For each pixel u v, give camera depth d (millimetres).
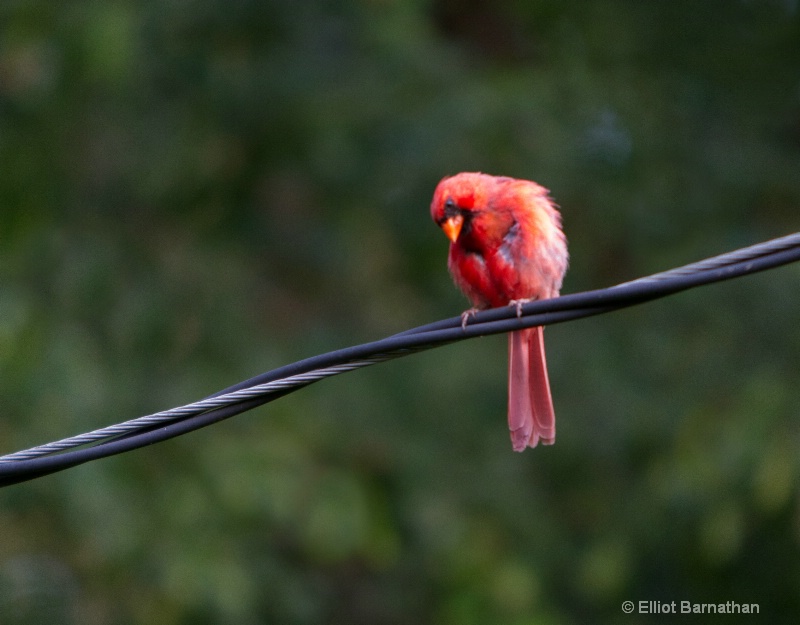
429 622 14250
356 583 14625
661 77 15750
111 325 14180
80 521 12422
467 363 14844
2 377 12633
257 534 13500
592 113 15344
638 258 15305
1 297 13273
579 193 15148
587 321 15062
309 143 15102
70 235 14625
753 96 15953
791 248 6332
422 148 14906
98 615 12438
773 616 13430
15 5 14477
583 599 14211
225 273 14812
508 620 13430
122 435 6770
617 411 14477
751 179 15500
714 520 12461
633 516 13734
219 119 15078
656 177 15320
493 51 16859
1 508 12383
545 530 14305
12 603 12320
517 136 14992
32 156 14922
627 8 15945
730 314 14336
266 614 13594
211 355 14305
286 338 15047
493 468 14500
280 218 15547
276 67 15164
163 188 14906
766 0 16078
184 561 12648
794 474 12023
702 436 13109
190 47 15078
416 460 14336
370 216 15242
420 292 15406
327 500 13414
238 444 13422
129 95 15125
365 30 15359
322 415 14266
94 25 14180
